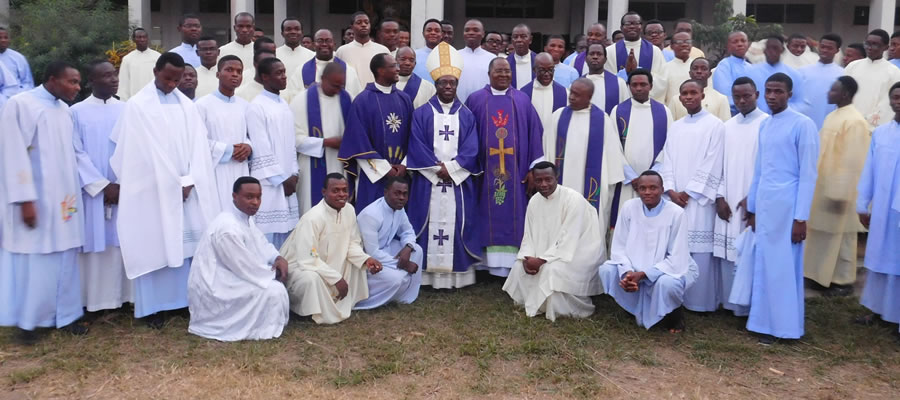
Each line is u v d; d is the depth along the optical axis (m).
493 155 5.84
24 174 4.28
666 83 6.78
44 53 12.77
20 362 4.14
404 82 6.26
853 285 6.06
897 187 4.66
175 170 4.66
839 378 4.08
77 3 13.80
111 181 4.75
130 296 4.99
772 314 4.58
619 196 5.83
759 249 4.62
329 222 5.07
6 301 4.43
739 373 4.13
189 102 4.87
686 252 4.80
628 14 7.12
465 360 4.26
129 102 4.60
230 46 7.88
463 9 20.14
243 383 3.84
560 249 5.12
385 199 5.37
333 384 3.86
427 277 5.90
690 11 19.73
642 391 3.86
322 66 6.39
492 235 5.87
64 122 4.49
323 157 5.84
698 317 5.20
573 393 3.81
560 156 5.86
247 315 4.54
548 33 20.08
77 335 4.56
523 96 5.94
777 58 6.86
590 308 5.18
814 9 19.66
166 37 19.95
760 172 4.67
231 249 4.49
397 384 3.89
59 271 4.50
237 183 4.64
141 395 3.69
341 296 4.98
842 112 5.85
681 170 5.30
